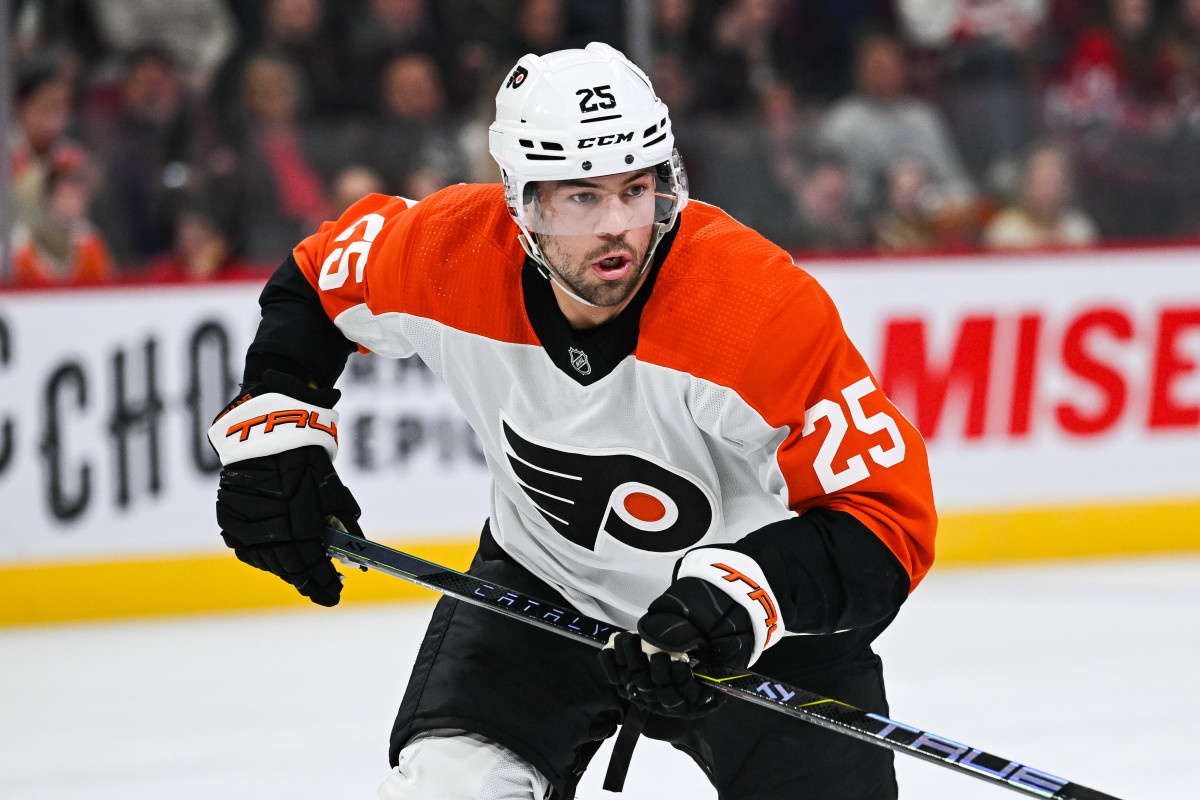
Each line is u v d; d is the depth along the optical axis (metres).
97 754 12.67
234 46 18.78
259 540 7.99
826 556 6.62
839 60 20.66
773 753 7.63
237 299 17.25
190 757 12.53
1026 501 19.19
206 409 17.23
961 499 19.03
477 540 17.92
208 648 15.92
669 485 7.39
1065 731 12.93
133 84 18.34
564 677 7.62
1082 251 19.09
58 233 17.97
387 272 7.66
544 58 6.84
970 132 20.41
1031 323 19.06
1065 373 19.20
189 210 18.39
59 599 17.00
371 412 17.44
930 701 13.77
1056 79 20.98
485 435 7.89
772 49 20.56
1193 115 20.80
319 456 8.11
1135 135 20.59
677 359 6.85
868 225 19.97
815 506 6.86
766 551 6.58
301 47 18.94
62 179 17.95
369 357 17.38
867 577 6.65
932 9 20.67
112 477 17.02
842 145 19.77
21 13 18.25
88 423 16.94
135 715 13.71
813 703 6.62
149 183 18.30
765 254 6.93
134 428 17.05
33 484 16.84
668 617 6.46
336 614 17.28
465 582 7.68
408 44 19.30
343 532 8.12
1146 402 19.41
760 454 7.06
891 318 18.75
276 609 17.50
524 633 7.71
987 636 15.89
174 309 17.06
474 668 7.57
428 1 19.33
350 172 18.75
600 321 7.04
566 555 7.98
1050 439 19.22
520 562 8.26
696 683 6.52
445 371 7.71
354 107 19.20
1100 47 21.05
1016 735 12.84
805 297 6.77
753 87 20.56
